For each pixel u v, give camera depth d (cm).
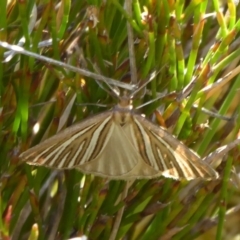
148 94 15
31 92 15
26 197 15
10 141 14
